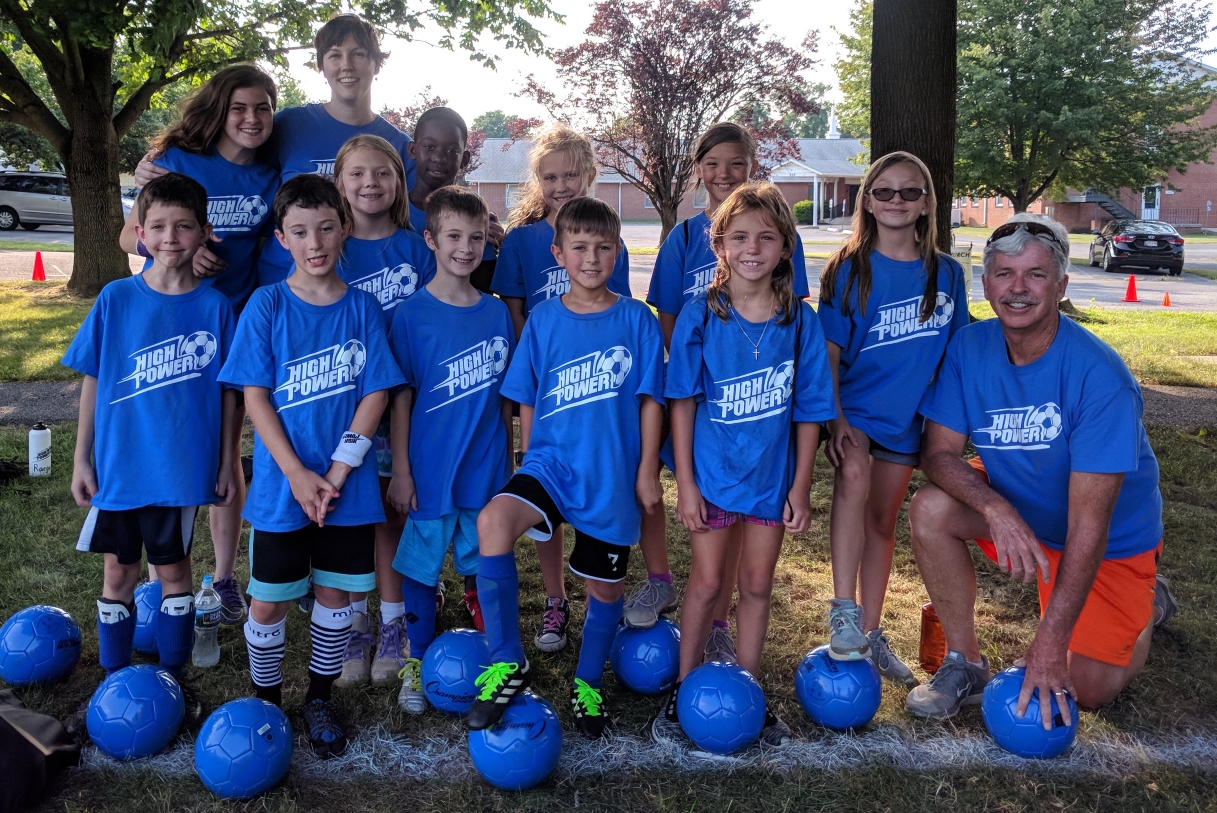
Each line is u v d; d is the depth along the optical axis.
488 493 3.46
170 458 3.10
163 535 3.13
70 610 3.92
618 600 3.18
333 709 3.10
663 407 3.41
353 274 3.59
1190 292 18.77
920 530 3.29
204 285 3.25
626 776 2.88
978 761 2.97
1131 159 22.69
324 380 3.07
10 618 3.44
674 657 3.36
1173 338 11.72
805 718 3.20
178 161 3.78
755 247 3.02
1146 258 22.89
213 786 2.69
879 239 3.45
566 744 3.04
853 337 3.48
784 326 3.14
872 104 7.16
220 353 3.22
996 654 3.74
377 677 3.44
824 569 4.61
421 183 4.25
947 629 3.34
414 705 3.23
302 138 4.07
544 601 4.19
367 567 3.10
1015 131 22.52
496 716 2.74
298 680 3.44
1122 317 14.12
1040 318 3.01
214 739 2.70
